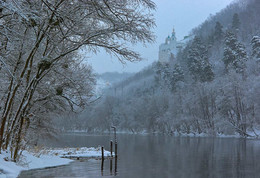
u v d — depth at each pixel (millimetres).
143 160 20078
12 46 10844
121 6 12289
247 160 19781
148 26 12984
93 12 12586
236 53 94375
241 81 67438
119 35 13266
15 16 10328
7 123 15000
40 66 13930
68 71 18422
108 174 13227
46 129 23078
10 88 13891
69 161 19109
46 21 11625
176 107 84250
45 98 17594
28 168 13984
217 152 26578
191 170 14938
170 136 77375
